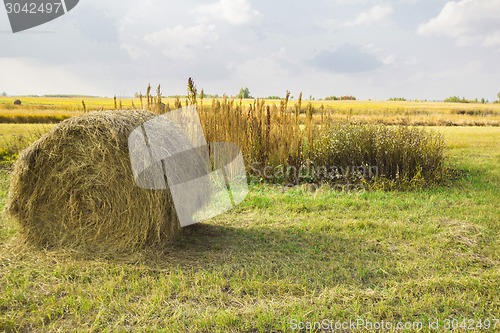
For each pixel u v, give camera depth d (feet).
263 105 26.63
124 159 13.08
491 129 59.47
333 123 28.27
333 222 16.97
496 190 22.59
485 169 28.30
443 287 11.36
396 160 23.97
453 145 39.27
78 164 13.38
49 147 13.48
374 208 19.11
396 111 90.17
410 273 12.39
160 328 9.35
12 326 9.38
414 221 17.21
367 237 15.33
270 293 11.02
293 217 17.76
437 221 17.19
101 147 13.12
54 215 13.76
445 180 24.41
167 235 13.84
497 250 14.14
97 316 9.68
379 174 23.91
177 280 11.60
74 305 10.23
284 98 25.90
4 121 51.96
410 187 22.59
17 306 10.36
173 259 13.10
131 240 13.35
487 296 11.07
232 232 15.83
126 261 12.82
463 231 15.66
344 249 14.24
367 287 11.51
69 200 13.55
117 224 13.37
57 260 12.91
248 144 25.41
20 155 13.70
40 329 9.40
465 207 19.26
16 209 13.80
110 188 13.28
